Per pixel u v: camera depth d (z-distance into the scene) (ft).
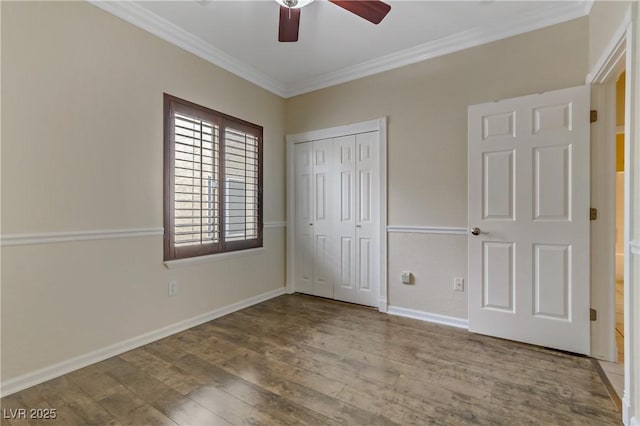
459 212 8.95
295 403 5.43
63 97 6.44
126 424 4.92
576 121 7.18
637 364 4.68
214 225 9.75
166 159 8.40
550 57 7.74
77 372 6.48
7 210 5.74
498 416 5.08
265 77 11.40
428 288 9.46
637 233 4.76
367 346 7.70
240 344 7.84
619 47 5.62
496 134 8.09
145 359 7.05
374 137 10.59
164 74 8.34
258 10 7.66
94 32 6.93
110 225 7.21
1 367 5.69
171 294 8.52
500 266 8.07
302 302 11.42
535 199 7.64
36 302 6.10
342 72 10.93
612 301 7.01
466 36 8.65
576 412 5.17
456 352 7.34
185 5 7.46
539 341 7.62
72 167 6.58
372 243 10.73
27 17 5.95
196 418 5.05
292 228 12.64
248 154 11.02
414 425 4.87
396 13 7.75
